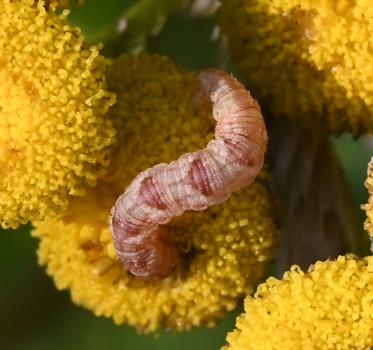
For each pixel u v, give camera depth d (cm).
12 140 7
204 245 7
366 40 7
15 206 7
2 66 7
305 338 7
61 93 7
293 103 8
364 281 7
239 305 8
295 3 7
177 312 8
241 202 7
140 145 7
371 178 7
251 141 7
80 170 7
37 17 7
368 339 7
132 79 8
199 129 7
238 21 8
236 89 7
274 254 8
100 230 8
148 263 7
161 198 7
